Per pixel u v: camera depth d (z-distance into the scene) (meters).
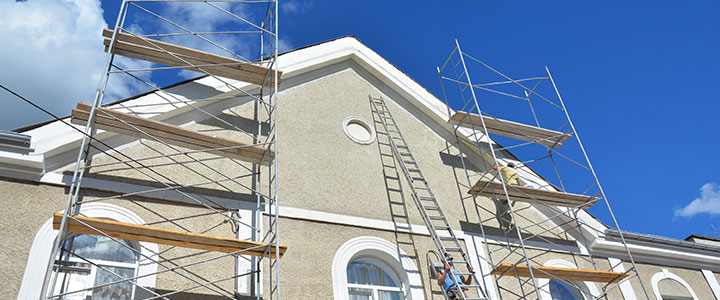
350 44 13.74
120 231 7.61
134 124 9.01
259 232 9.31
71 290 7.90
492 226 12.16
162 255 8.52
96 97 8.52
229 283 8.68
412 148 12.82
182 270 8.49
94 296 8.00
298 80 12.38
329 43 13.34
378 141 12.46
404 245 10.67
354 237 10.29
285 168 10.56
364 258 10.35
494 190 11.97
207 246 8.14
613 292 12.21
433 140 13.41
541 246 12.29
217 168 9.89
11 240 7.75
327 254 9.76
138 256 8.46
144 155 9.44
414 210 11.43
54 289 7.76
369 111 13.05
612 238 13.01
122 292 8.17
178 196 9.23
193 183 9.49
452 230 11.20
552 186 13.48
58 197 8.41
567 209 13.01
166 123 9.84
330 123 12.03
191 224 9.03
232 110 10.95
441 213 11.34
